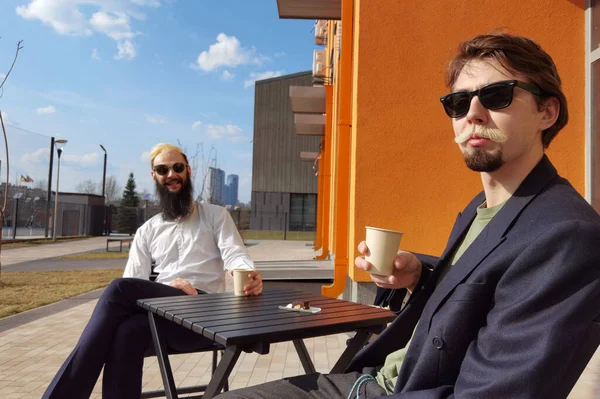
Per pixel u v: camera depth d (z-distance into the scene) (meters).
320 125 12.02
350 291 5.09
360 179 4.57
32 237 24.09
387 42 4.58
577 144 4.49
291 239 30.55
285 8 6.30
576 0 4.51
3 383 3.61
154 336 1.96
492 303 1.02
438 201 4.56
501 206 1.20
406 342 1.47
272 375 3.79
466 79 1.22
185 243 2.91
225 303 2.07
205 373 3.90
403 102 4.58
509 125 1.13
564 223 0.95
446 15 4.58
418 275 1.50
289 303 2.07
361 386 1.38
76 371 1.97
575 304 0.86
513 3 4.54
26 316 6.16
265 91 35.25
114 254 16.62
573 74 4.51
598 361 3.71
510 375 0.87
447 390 1.01
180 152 3.02
